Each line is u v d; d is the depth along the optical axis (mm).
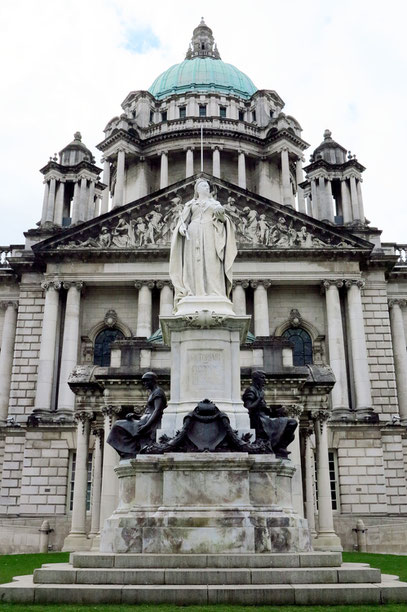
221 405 14969
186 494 13195
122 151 77625
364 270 56250
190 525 12680
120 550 12625
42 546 39906
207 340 15555
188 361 15430
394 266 59125
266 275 53562
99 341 54312
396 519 46531
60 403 49812
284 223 54969
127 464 14156
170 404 15203
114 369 32094
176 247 16875
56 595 10203
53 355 51812
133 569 11148
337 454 48438
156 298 54375
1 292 60375
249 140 79812
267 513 13016
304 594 10148
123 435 14703
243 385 30828
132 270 53812
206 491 13211
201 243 16656
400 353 58719
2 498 49156
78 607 9664
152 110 86562
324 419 32094
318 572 10945
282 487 13945
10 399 52219
